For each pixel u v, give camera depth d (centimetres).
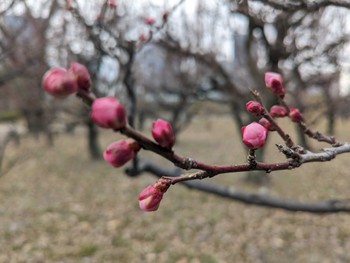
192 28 557
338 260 578
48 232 689
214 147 1659
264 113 112
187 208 812
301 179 1043
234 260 588
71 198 905
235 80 659
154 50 773
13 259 580
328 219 743
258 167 93
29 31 498
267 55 442
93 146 1385
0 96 811
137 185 1006
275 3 178
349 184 1000
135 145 79
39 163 1272
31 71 537
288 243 648
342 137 1550
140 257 597
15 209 813
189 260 587
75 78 65
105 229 707
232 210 798
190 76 835
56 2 435
